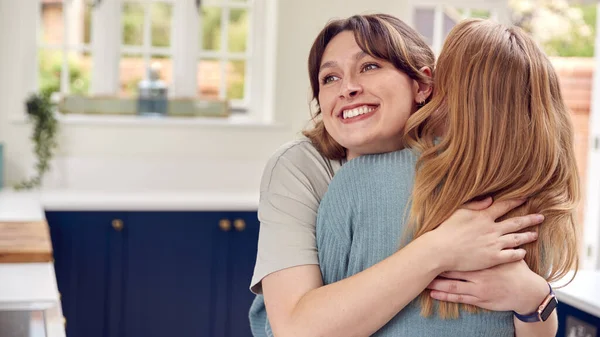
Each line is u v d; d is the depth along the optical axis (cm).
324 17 444
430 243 130
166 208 386
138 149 437
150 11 450
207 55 457
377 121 139
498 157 131
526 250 137
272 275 139
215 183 446
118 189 433
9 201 371
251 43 459
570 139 139
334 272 138
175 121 439
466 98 132
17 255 247
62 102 433
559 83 139
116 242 383
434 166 132
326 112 144
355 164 139
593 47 1059
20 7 418
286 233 141
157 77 444
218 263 394
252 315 157
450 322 133
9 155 420
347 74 140
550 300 135
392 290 128
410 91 141
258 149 448
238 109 461
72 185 430
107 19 445
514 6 1068
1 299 197
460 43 135
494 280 132
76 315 381
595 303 201
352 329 129
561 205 136
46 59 439
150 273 388
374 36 139
